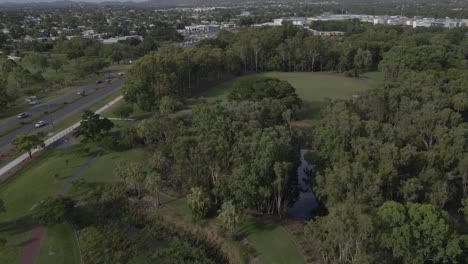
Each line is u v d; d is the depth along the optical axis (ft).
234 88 396.78
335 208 161.89
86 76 574.15
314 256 184.03
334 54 600.80
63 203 209.15
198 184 233.96
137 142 313.53
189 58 472.03
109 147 302.04
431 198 187.52
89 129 297.33
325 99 428.97
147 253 193.57
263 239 198.49
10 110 410.11
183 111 390.63
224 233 203.31
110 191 238.27
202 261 188.34
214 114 281.33
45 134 335.88
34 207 222.69
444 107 294.87
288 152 224.74
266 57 606.14
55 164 278.46
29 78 500.74
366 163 202.08
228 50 570.87
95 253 190.60
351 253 160.25
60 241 197.06
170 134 287.48
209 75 548.31
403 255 151.74
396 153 205.26
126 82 438.81
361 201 178.19
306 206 235.20
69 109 410.52
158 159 252.01
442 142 232.94
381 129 246.06
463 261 158.10
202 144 228.43
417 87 323.98
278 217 219.41
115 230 210.59
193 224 212.84
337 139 225.35
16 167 271.69
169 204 232.12
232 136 255.09
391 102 298.15
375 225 151.33
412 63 467.11
